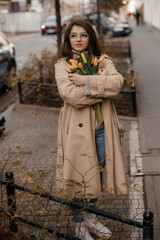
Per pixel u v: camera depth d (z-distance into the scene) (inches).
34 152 216.7
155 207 147.3
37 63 354.0
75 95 110.3
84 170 116.7
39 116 298.4
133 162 197.5
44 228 107.0
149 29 1327.5
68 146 116.9
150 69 477.7
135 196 157.5
